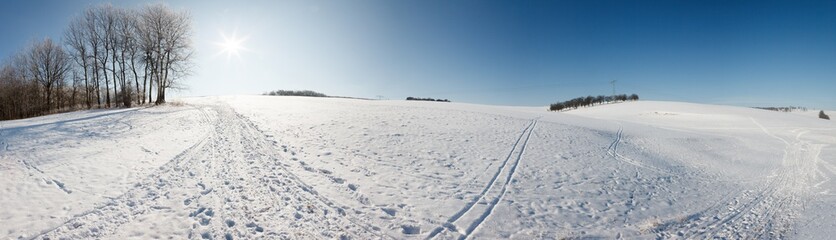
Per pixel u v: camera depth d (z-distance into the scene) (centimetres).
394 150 1500
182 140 1575
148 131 1798
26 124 1973
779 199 1144
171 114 2573
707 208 1024
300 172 1131
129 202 816
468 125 2228
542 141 1875
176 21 3947
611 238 782
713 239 812
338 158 1330
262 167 1170
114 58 3941
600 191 1120
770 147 2441
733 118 4634
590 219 881
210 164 1182
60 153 1227
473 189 1057
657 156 1816
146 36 3791
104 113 2634
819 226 897
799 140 2872
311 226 748
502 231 782
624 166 1506
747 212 1003
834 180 1443
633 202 1032
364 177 1110
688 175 1464
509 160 1441
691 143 2322
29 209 750
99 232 670
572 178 1246
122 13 3900
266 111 2712
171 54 3966
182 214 765
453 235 748
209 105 3322
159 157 1241
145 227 698
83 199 819
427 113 2736
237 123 2106
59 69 3956
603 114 6156
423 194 985
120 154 1253
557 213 907
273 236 693
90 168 1063
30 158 1145
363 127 1991
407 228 767
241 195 898
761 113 5709
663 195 1132
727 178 1462
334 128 1934
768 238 822
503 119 2561
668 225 875
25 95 3853
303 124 2047
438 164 1320
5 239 623
